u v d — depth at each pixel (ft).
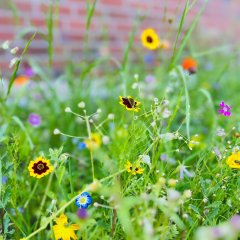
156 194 1.62
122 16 5.62
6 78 4.64
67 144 3.22
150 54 5.44
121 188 1.96
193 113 3.54
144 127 2.16
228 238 1.30
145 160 1.90
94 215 2.06
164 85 3.99
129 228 1.55
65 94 4.09
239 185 1.99
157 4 5.88
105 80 4.53
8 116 3.01
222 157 2.07
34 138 3.23
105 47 4.88
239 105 3.56
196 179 2.08
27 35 4.72
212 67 5.25
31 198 2.44
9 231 2.09
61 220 1.94
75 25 5.20
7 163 2.11
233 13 7.11
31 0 4.73
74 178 2.66
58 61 5.09
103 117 3.45
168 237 1.79
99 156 1.74
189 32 2.80
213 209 1.96
